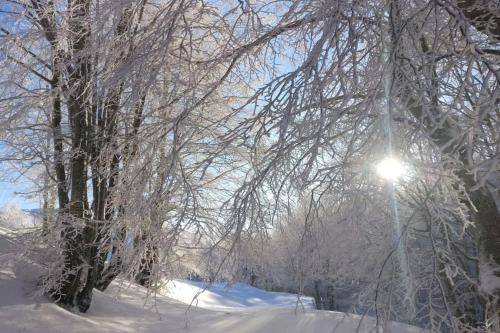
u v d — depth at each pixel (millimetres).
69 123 10422
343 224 5926
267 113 4641
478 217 5762
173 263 7254
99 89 5762
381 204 5332
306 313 9508
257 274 7180
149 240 6125
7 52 8094
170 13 5676
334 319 8953
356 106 3982
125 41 6098
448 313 4805
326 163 5387
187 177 5660
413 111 4438
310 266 6320
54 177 10820
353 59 3949
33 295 9289
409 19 3930
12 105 9008
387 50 4090
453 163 4148
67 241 9539
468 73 3500
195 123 5879
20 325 8141
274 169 4570
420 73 4105
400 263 4941
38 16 8391
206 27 6012
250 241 5621
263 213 5199
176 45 6840
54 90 8117
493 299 5410
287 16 4684
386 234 6051
